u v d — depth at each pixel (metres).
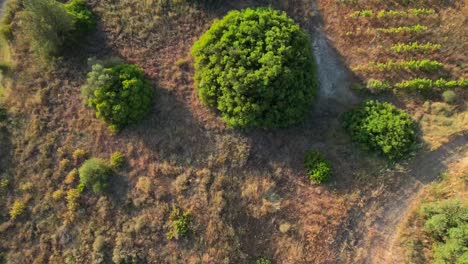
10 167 28.94
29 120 29.27
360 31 28.20
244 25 25.50
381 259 26.66
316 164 26.81
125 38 29.19
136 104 26.78
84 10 29.41
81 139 28.41
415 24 27.91
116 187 27.56
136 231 26.84
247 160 27.02
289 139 27.56
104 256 26.92
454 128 27.31
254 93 25.06
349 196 26.98
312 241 26.55
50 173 28.33
